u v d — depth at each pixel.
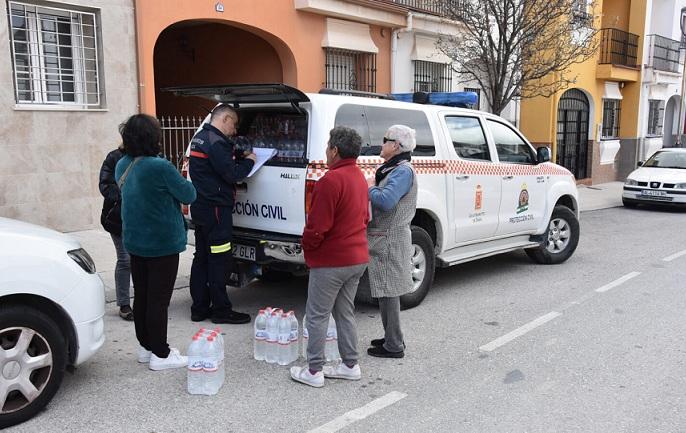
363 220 4.23
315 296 4.22
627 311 6.23
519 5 10.80
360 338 5.35
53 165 8.72
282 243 5.34
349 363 4.42
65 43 8.88
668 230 11.84
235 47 12.76
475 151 6.97
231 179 5.35
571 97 19.28
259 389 4.27
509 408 4.03
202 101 13.17
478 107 16.36
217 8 10.42
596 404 4.09
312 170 5.24
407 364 4.77
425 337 5.41
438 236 6.45
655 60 22.34
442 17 13.26
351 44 12.64
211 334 4.24
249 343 5.18
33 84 8.59
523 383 4.43
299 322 5.72
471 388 4.34
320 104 5.34
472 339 5.36
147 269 4.40
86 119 8.98
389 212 4.56
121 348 5.04
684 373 4.63
